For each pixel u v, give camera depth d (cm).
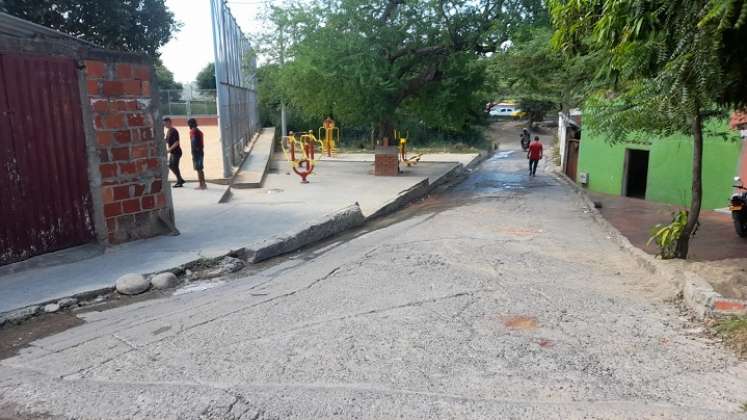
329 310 506
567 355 403
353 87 1593
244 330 456
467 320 478
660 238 728
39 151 640
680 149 1623
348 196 1285
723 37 446
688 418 312
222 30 1647
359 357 398
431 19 1620
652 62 524
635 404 329
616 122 727
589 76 992
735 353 406
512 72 1518
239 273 673
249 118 2703
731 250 1013
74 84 672
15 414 326
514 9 1516
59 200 666
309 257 755
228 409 325
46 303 525
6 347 439
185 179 1360
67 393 349
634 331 454
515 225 1026
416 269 661
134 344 430
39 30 726
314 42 1586
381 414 320
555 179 2105
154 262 660
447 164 2283
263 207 1089
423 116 1964
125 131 732
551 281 616
